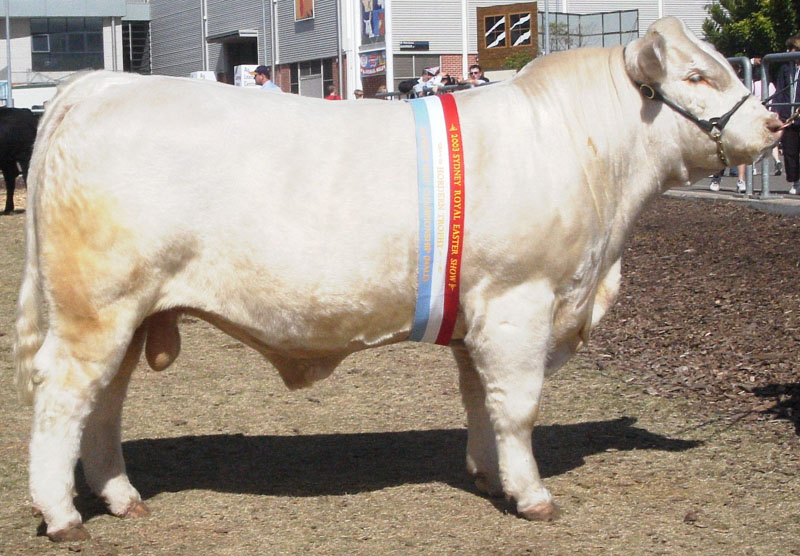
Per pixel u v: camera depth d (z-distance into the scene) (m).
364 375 6.98
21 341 4.27
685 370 6.72
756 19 31.81
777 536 4.23
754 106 4.38
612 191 4.43
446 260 4.21
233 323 4.25
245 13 44.12
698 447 5.37
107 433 4.51
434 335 4.41
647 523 4.39
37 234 4.16
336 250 4.14
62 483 4.16
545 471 5.07
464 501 4.71
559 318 4.41
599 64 4.46
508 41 28.72
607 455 5.28
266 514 4.57
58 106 4.25
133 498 4.55
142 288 4.11
